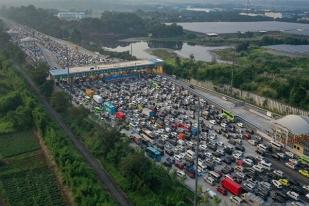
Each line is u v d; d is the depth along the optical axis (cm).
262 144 14162
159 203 9806
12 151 13725
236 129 15838
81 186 10462
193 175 12000
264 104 19675
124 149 12525
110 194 10825
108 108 17262
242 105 19325
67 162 11650
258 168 12400
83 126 15088
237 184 11038
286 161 13238
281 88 19800
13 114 16100
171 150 13512
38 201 10619
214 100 19850
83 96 19625
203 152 13488
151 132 14775
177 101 19225
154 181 10838
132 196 10725
